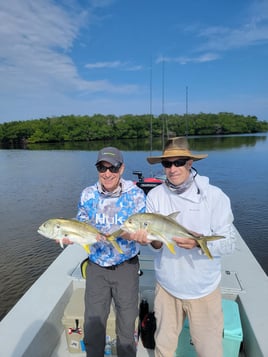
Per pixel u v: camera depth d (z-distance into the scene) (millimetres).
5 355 2297
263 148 36438
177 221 2248
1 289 7020
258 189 15328
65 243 2477
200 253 2139
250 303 2828
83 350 2775
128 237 2332
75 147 55750
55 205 14062
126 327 2451
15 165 29047
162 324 2389
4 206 13984
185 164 2197
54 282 3266
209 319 2236
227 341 2453
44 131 73750
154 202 2408
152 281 3307
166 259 2303
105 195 2508
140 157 30109
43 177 21719
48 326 2752
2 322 2648
